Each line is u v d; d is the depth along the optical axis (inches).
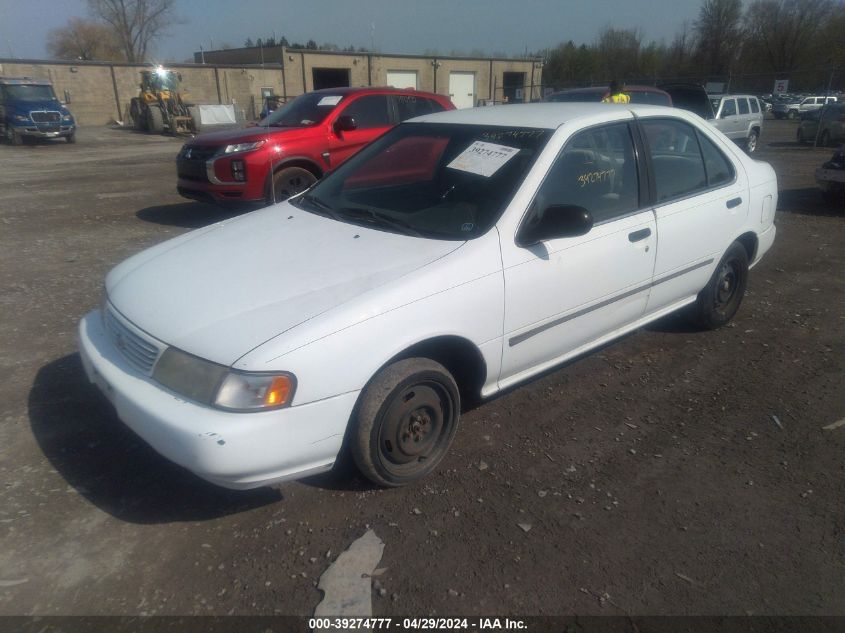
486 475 125.0
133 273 129.3
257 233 139.9
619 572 101.3
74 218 354.0
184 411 98.3
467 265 119.9
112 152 786.8
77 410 144.3
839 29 1996.8
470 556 103.8
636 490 121.3
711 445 136.2
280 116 351.3
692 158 172.4
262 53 1593.3
